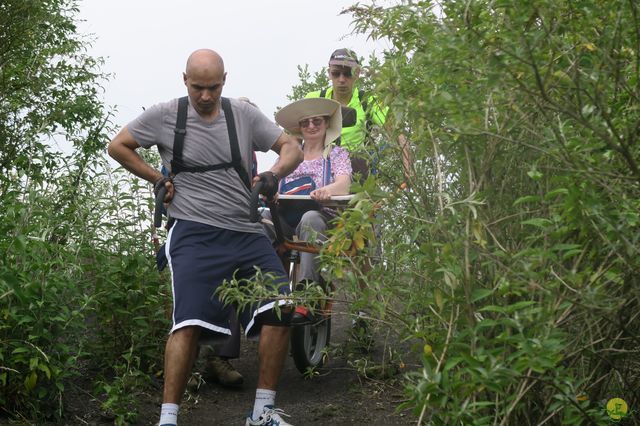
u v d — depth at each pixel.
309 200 6.08
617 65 2.87
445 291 3.25
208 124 4.84
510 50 2.85
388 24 3.45
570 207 2.82
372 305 3.65
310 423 5.34
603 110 2.86
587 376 3.36
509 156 3.30
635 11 2.79
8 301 4.90
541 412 3.27
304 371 6.21
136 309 5.93
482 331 3.16
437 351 3.16
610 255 3.00
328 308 6.04
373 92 3.59
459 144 3.38
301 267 5.98
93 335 5.94
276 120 6.49
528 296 3.17
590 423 3.02
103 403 5.08
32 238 5.04
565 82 2.99
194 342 4.62
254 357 7.04
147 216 6.23
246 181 4.91
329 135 6.41
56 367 4.86
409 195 3.65
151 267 6.12
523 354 2.94
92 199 6.03
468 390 2.90
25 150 9.99
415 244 3.66
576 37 3.02
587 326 3.17
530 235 3.25
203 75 4.72
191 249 4.72
